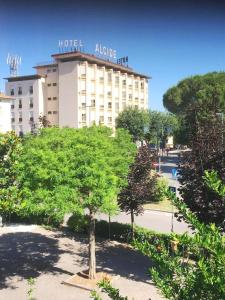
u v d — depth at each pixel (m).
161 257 4.73
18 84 72.62
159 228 23.80
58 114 70.75
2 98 46.78
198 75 72.44
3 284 14.69
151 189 18.80
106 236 20.70
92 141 14.20
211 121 15.18
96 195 13.23
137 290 13.96
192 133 15.05
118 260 17.27
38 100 70.94
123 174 15.24
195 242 3.94
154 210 28.70
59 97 70.38
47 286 14.51
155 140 65.12
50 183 12.89
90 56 70.69
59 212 12.80
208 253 4.07
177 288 4.34
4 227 22.84
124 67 79.06
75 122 69.06
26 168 12.88
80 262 17.14
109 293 4.81
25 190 12.61
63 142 14.09
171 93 74.38
